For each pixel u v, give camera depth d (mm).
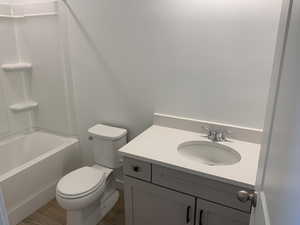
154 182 1631
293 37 672
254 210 1044
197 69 1846
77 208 1864
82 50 2320
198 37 1771
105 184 2121
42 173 2363
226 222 1469
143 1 1894
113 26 2086
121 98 2270
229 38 1674
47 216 2264
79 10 2199
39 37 2547
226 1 1615
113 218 2234
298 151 518
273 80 930
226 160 1745
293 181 539
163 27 1876
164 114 2094
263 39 1578
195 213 1546
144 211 1765
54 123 2844
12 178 2090
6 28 2582
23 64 2693
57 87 2645
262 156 997
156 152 1646
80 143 2740
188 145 1830
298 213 487
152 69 2027
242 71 1697
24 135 2869
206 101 1882
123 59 2135
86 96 2477
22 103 2848
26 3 2480
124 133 2254
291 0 735
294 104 585
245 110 1762
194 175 1467
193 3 1719
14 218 2143
